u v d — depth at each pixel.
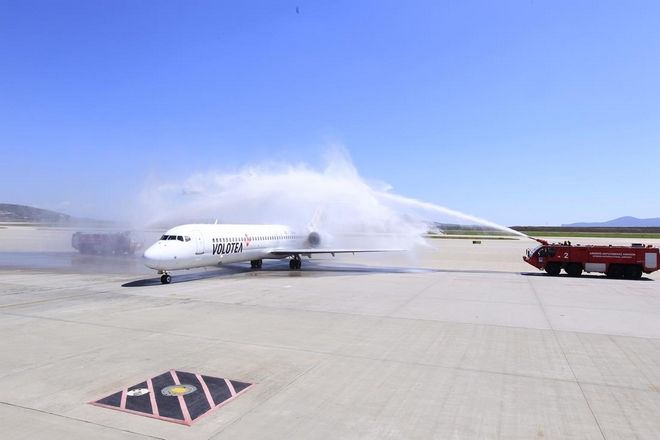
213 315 18.59
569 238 116.69
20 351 13.15
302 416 8.91
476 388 10.56
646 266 33.62
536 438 8.10
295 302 21.88
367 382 10.87
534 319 18.45
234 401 9.62
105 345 13.86
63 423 8.48
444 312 19.73
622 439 8.11
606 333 16.17
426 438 8.03
